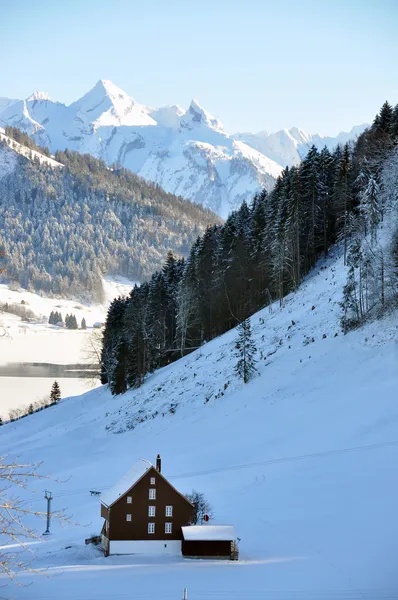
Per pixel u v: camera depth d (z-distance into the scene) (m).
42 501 62.88
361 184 108.94
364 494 52.88
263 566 42.38
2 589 37.69
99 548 49.78
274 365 86.38
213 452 69.56
